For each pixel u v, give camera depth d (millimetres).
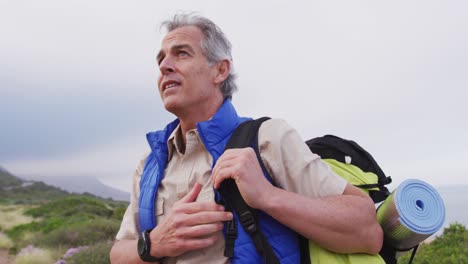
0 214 26562
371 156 2127
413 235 1699
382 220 1814
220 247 1753
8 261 14844
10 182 78938
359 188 1929
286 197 1653
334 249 1691
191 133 1964
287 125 1868
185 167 1983
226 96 2170
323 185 1767
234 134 1863
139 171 2387
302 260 1803
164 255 1797
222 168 1656
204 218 1682
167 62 2039
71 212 25031
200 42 2062
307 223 1630
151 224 1979
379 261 1729
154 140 2160
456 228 6391
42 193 65750
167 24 2168
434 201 1741
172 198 1960
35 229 19922
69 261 12148
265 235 1676
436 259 5594
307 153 1825
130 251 2010
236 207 1667
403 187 1758
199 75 2033
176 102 2004
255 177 1637
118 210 25094
